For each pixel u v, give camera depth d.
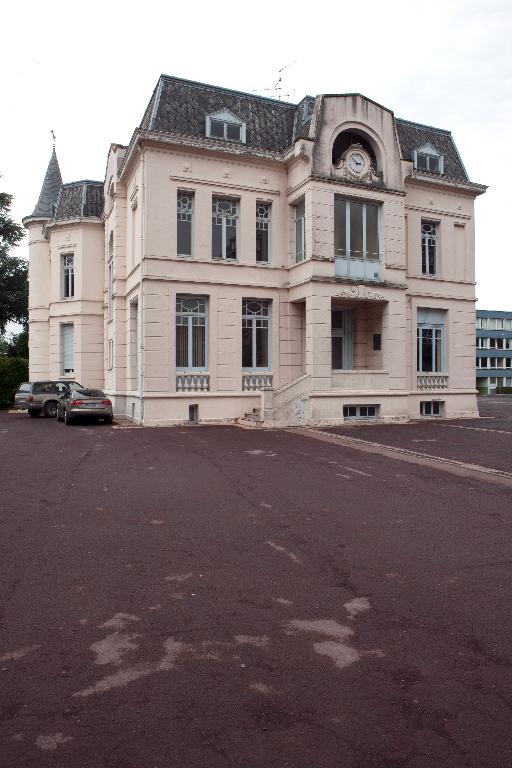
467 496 8.81
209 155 20.20
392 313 21.16
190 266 19.94
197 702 3.40
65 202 30.05
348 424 20.11
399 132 24.12
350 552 6.19
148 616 4.59
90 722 3.21
